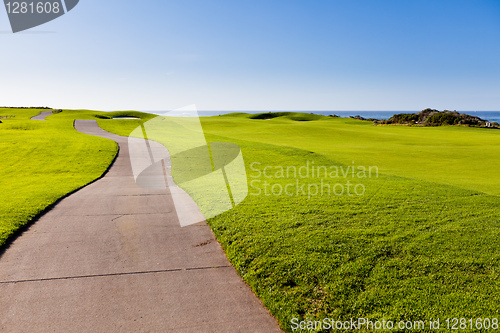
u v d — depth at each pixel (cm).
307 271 484
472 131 4412
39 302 415
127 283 466
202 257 556
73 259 538
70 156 1906
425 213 772
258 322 386
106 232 664
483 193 1010
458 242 586
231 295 442
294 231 644
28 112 7206
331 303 412
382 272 478
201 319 388
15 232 650
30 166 1633
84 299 424
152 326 373
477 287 437
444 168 1644
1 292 436
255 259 531
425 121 6159
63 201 913
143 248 588
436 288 436
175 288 456
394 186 1101
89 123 4294
